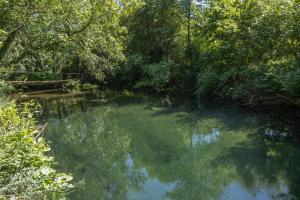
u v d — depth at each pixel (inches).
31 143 227.5
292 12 534.0
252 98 617.6
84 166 349.1
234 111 612.4
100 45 651.5
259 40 577.3
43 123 571.5
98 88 1071.0
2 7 477.1
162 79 932.6
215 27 730.2
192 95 858.8
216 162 346.0
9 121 275.7
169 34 1006.4
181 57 1003.3
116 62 840.9
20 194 171.9
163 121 565.6
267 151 365.4
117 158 381.1
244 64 663.1
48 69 848.9
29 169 185.6
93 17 577.0
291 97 550.9
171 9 992.2
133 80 1101.1
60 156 383.6
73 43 569.3
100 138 474.0
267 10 584.4
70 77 1026.7
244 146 392.2
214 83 740.7
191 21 955.3
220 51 697.6
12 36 494.0
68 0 534.6
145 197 270.7
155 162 365.4
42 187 179.0
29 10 494.6
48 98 885.2
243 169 319.3
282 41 556.1
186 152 393.4
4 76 519.2
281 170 308.5
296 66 489.7
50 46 543.5
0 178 177.8
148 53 1080.2
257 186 276.4
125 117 610.9
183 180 307.1
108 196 269.6
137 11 1043.3
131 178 316.2
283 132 440.8
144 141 450.9
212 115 591.2
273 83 537.3
